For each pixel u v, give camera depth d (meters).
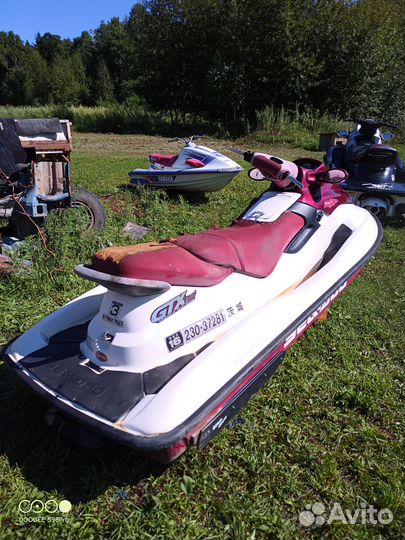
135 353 2.39
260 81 19.23
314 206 3.66
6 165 4.79
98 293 3.10
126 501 2.35
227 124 19.78
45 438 2.71
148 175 7.48
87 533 2.19
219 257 2.73
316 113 18.67
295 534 2.22
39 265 4.40
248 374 2.52
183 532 2.20
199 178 7.16
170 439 2.07
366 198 6.47
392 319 4.16
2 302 4.02
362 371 3.42
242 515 2.28
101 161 11.66
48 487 2.42
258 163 3.50
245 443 2.70
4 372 3.22
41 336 2.74
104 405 2.24
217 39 20.14
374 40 18.80
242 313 2.80
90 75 60.19
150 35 21.02
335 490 2.44
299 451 2.66
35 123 4.98
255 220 3.40
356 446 2.73
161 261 2.44
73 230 4.88
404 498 2.39
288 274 3.21
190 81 21.33
